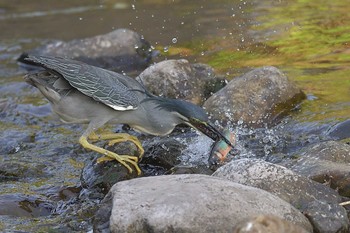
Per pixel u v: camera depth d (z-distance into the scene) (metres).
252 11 20.62
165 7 21.97
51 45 18.94
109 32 20.38
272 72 13.91
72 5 23.42
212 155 11.53
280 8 20.69
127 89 11.62
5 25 21.86
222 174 9.59
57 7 23.33
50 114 15.15
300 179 9.41
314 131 12.59
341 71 15.55
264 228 7.48
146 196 8.65
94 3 23.33
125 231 8.40
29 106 15.55
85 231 9.73
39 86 11.44
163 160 11.64
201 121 11.65
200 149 11.98
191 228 8.22
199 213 8.30
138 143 11.69
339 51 16.97
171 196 8.52
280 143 12.36
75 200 10.95
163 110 11.78
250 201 8.52
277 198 8.75
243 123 13.20
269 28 19.08
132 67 18.22
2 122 14.82
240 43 18.27
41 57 11.28
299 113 13.48
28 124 14.66
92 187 11.19
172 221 8.25
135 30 20.19
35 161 12.62
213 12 20.94
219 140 11.65
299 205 9.16
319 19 19.34
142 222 8.38
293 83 14.05
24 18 22.42
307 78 15.25
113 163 11.35
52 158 12.85
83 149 13.18
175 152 11.81
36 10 23.12
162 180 9.00
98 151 11.38
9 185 11.60
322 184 9.53
